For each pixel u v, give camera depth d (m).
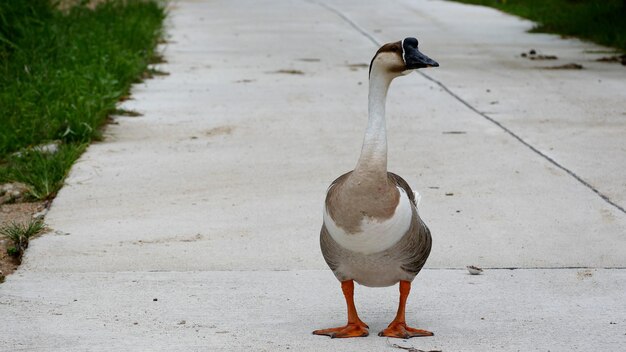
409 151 10.55
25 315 6.16
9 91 12.32
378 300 6.53
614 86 14.52
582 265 7.17
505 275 6.97
